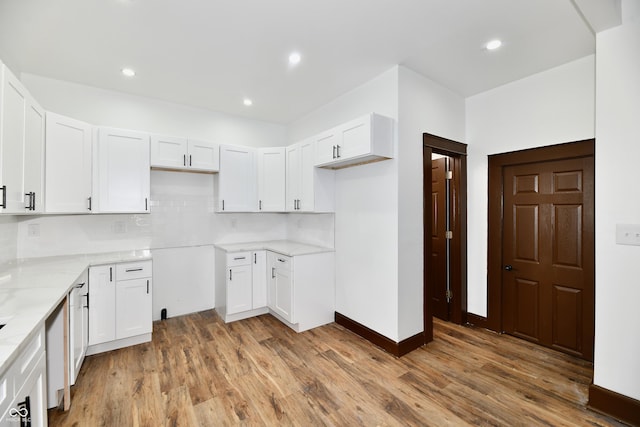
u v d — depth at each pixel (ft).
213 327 10.61
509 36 7.18
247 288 11.37
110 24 6.61
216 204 12.00
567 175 8.65
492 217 10.18
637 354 5.74
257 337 9.78
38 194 6.99
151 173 11.09
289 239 14.05
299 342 9.42
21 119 6.05
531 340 9.39
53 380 5.99
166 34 7.02
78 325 7.00
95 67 8.60
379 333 9.16
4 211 5.31
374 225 9.32
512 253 9.85
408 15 6.41
